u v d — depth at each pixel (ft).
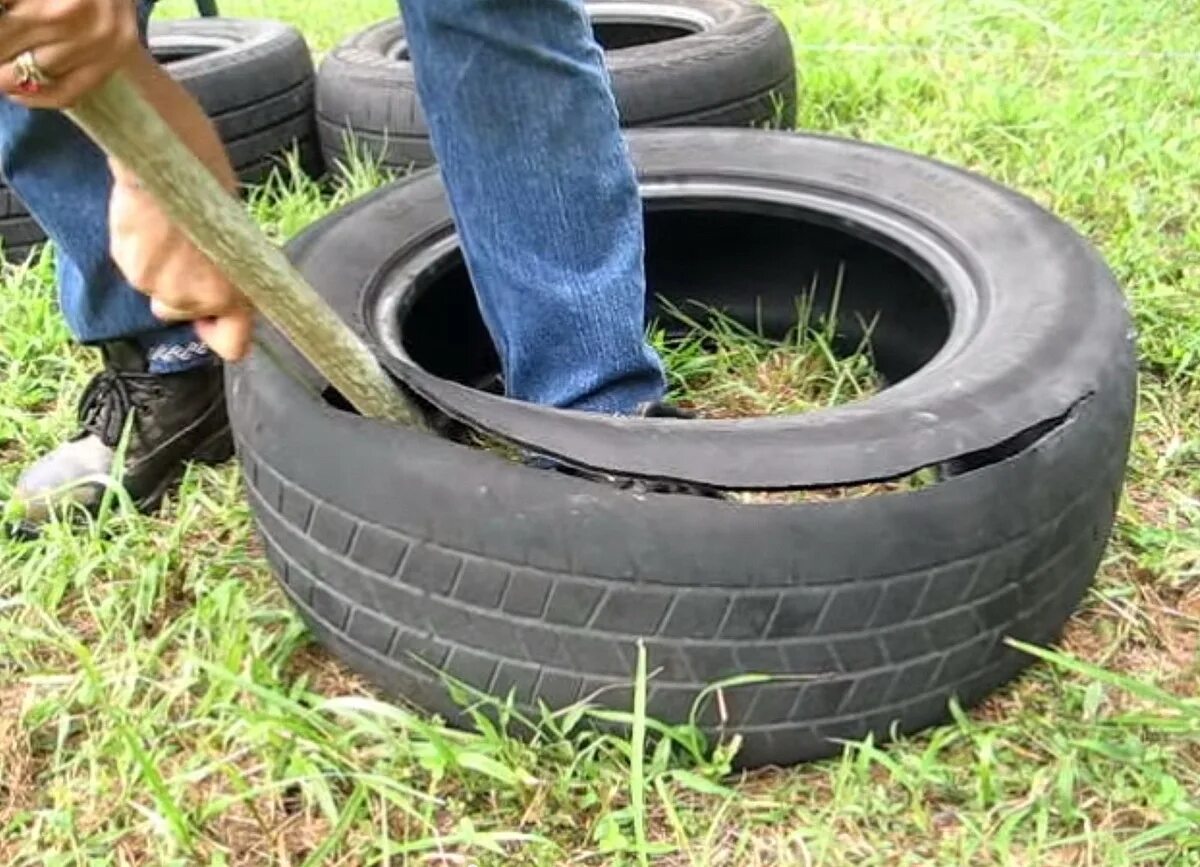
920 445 4.83
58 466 6.53
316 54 12.91
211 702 5.27
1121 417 5.25
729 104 9.23
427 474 4.80
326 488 4.99
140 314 6.19
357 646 5.19
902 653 4.82
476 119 5.51
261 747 5.09
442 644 4.94
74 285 6.15
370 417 5.04
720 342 7.38
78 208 5.86
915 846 4.73
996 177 9.17
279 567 5.34
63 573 5.98
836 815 4.80
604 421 4.92
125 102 3.64
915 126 10.00
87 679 5.39
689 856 4.72
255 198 9.53
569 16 5.46
